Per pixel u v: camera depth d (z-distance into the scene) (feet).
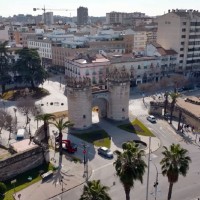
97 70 491.31
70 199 218.38
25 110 375.04
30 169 254.68
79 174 249.75
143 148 296.51
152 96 467.11
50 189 228.63
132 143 177.17
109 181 240.73
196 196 223.10
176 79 512.22
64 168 258.57
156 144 305.73
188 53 577.43
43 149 262.47
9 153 272.72
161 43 595.47
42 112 380.99
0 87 509.76
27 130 334.65
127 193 174.81
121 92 356.38
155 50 553.64
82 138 317.22
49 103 433.48
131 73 518.78
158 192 226.17
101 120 368.27
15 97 457.27
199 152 290.35
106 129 341.82
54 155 280.72
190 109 401.70
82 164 265.75
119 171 166.71
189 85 521.24
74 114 335.67
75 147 288.51
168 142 311.88
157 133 334.24
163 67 554.87
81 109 333.62
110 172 253.85
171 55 558.97
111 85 355.97
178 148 181.37
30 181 238.68
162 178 244.22
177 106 382.22
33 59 485.15
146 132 335.67
